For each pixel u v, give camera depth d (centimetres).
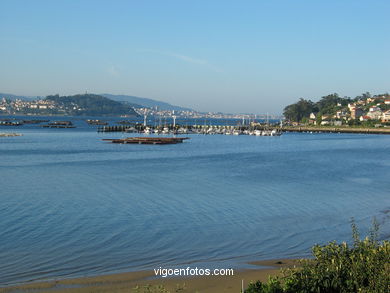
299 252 2327
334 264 1423
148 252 2302
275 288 1397
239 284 1834
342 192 4281
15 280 1873
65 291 1734
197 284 1838
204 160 7794
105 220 3005
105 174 5656
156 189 4381
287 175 5647
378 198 3956
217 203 3650
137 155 8788
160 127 19112
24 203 3591
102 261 2152
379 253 1445
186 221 2997
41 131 18788
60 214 3177
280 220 3055
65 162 7281
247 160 7838
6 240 2492
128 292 1728
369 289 1308
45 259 2169
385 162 7588
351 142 14075
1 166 6569
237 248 2392
